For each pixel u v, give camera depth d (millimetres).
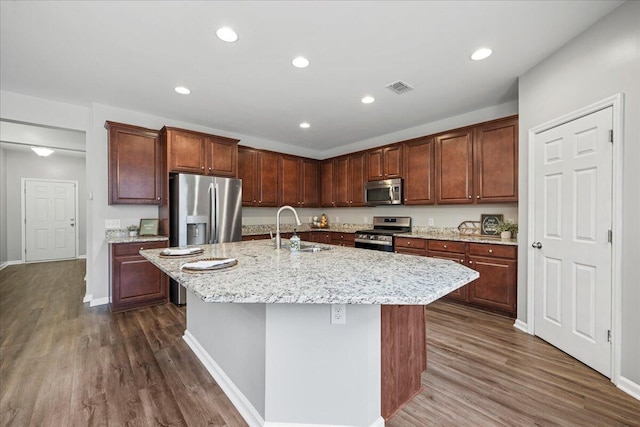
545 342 2467
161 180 3670
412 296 1082
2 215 5871
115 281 3195
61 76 2727
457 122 3879
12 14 1858
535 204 2582
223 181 3871
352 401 1420
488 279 3125
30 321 2949
